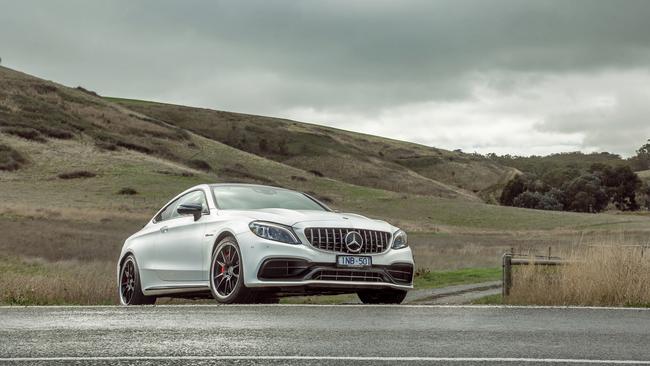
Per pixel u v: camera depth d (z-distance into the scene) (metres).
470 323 6.47
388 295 9.11
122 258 10.73
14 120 110.38
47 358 4.66
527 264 10.75
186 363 4.52
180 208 9.10
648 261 9.97
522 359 4.69
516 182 154.75
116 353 4.85
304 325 6.20
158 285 9.70
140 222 60.78
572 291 9.77
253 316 6.80
